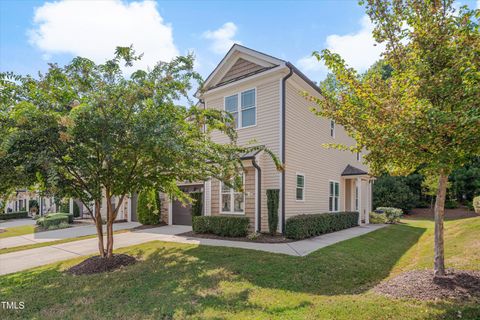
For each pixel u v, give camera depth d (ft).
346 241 30.68
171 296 15.26
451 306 12.57
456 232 32.07
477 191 74.18
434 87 13.16
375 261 23.52
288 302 14.26
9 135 16.57
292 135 36.70
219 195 38.96
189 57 21.38
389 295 14.75
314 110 17.88
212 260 21.85
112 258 22.39
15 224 64.49
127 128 18.66
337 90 16.97
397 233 40.68
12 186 18.72
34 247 31.35
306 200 39.68
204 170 22.49
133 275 19.08
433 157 12.89
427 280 16.03
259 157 34.83
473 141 11.89
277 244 28.30
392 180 80.38
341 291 16.89
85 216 65.77
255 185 34.58
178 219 47.52
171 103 20.35
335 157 50.21
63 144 17.94
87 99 19.15
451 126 11.76
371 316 12.07
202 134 23.08
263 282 17.20
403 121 12.94
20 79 18.22
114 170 20.54
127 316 13.25
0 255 27.68
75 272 20.58
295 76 36.47
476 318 11.36
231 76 40.86
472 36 12.88
